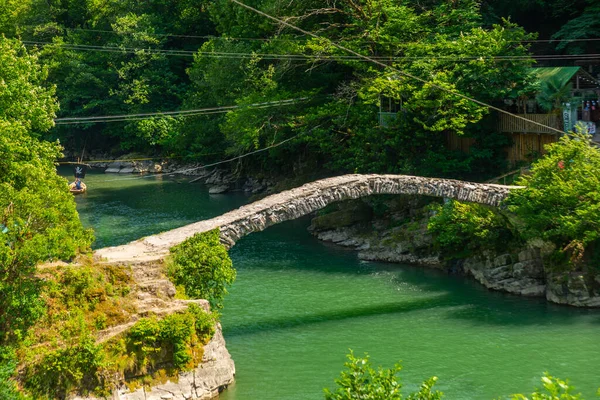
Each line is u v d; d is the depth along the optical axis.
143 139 88.69
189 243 32.19
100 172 89.94
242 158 74.44
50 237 26.41
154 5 98.50
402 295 40.88
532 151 49.94
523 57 49.66
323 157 66.31
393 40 54.47
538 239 39.94
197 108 78.25
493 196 39.88
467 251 44.72
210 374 28.30
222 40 70.69
